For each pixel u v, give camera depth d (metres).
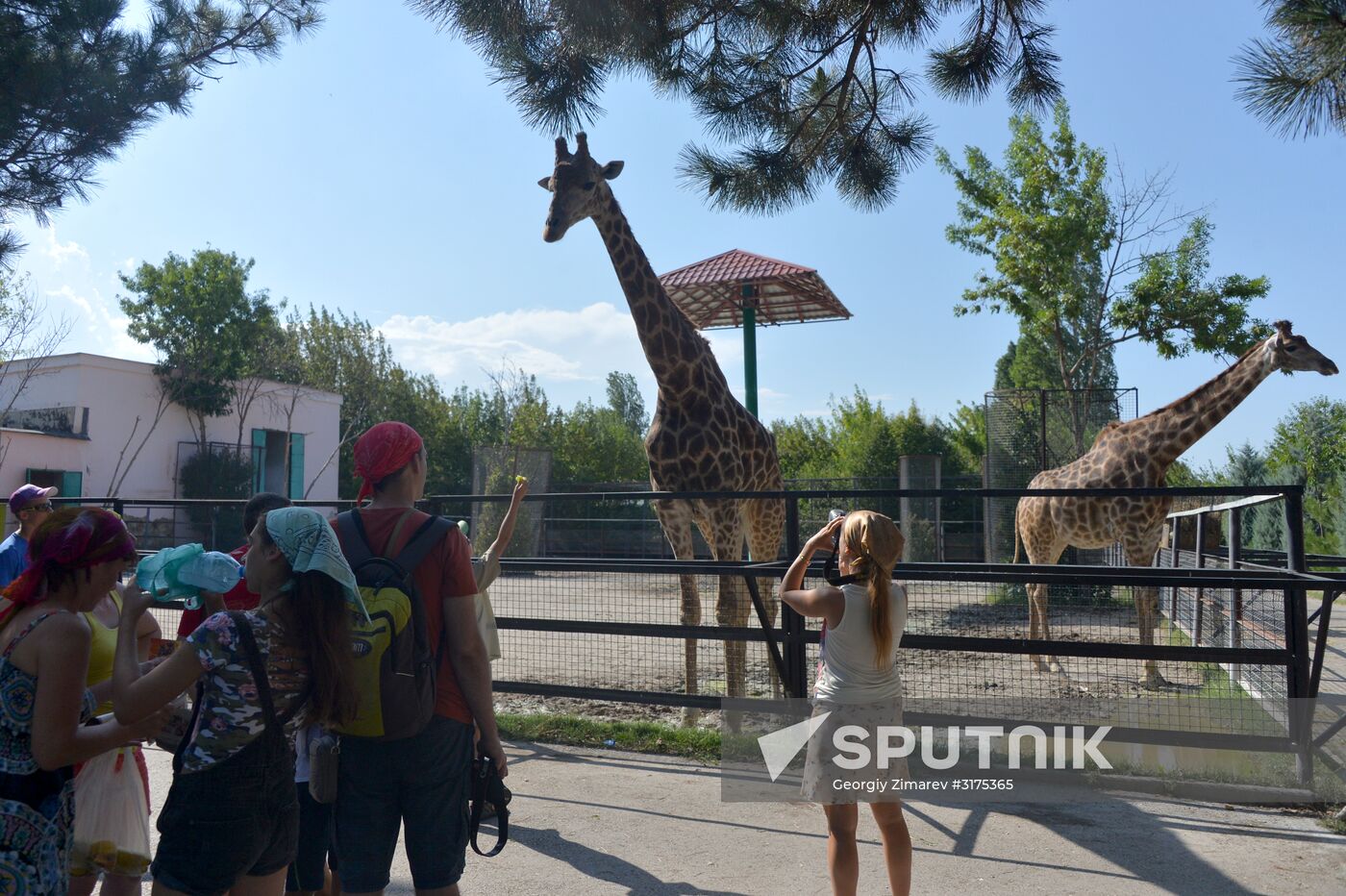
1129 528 8.72
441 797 2.68
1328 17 5.44
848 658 3.35
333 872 3.38
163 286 23.78
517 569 6.20
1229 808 4.69
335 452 24.64
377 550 2.74
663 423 6.96
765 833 4.41
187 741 2.42
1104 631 10.65
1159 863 3.97
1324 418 25.70
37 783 2.45
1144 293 17.08
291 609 2.41
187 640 2.38
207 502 8.48
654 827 4.50
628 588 8.98
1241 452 28.03
